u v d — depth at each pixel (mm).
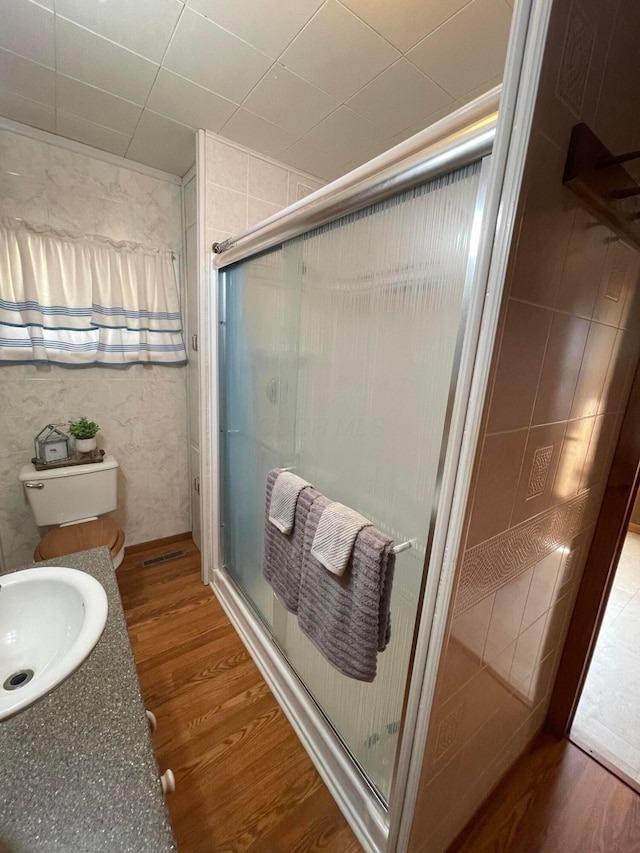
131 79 1217
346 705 1075
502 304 505
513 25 446
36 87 1266
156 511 2254
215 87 1244
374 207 823
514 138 461
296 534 1015
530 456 694
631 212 708
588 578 1125
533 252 525
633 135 665
